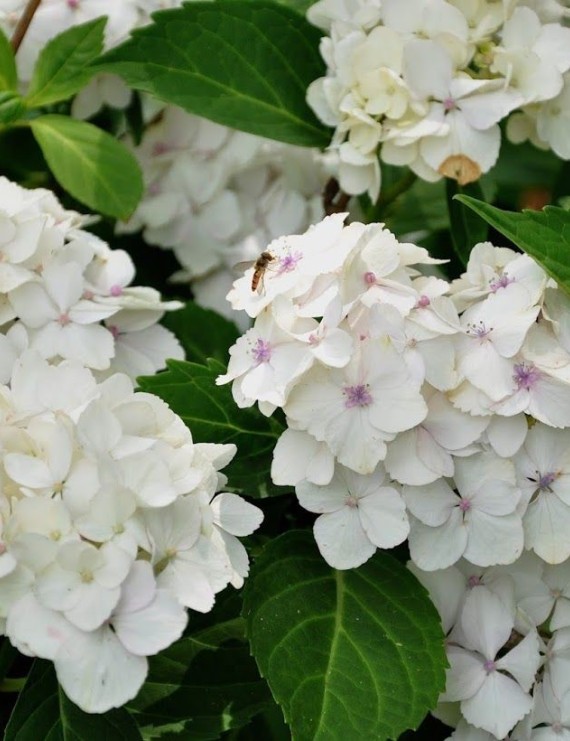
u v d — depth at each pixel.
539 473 0.85
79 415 0.81
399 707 0.82
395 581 0.85
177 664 0.87
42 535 0.78
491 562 0.84
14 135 1.03
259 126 0.96
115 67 0.94
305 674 0.83
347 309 0.83
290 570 0.85
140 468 0.80
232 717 0.86
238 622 0.88
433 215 1.06
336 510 0.84
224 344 1.02
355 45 0.94
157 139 1.03
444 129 0.92
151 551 0.79
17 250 0.88
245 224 1.03
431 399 0.84
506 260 0.87
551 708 0.86
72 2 0.99
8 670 0.89
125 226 1.03
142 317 0.93
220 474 0.85
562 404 0.84
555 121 0.95
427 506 0.84
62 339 0.89
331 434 0.83
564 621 0.86
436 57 0.92
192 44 0.95
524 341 0.84
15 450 0.81
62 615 0.78
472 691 0.85
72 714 0.83
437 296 0.84
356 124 0.94
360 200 1.03
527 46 0.93
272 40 0.96
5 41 0.95
